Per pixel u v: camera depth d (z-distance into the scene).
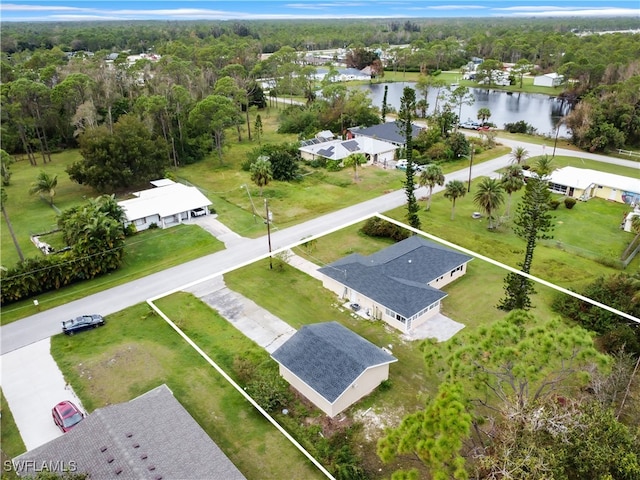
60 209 52.78
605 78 109.38
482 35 194.75
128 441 20.44
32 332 31.52
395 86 139.00
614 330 29.06
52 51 134.38
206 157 72.25
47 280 36.03
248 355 29.11
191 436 21.58
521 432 19.02
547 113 106.12
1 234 46.59
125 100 80.00
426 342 23.78
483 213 49.56
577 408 20.42
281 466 21.70
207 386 26.58
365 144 69.12
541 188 34.94
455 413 18.11
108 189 55.59
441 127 76.12
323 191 56.97
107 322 32.50
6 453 22.58
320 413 24.84
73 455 19.98
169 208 48.03
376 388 26.48
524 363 20.78
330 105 90.81
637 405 23.86
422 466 21.69
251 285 37.00
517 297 32.47
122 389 26.38
